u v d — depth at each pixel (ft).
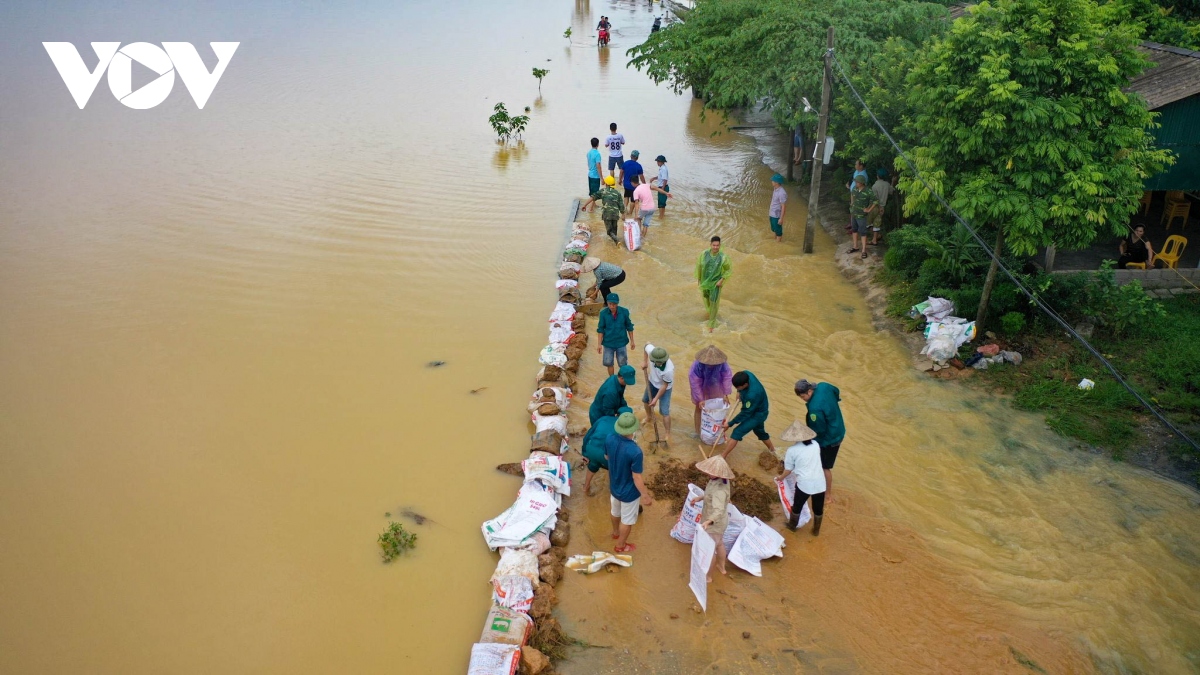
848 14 60.75
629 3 176.76
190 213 57.47
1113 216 34.71
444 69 107.04
